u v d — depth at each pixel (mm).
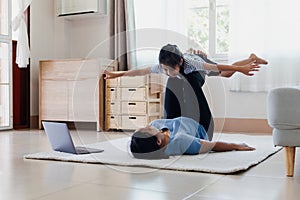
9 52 4184
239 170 1693
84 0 4402
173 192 1337
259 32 3744
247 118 3848
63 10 4535
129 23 4191
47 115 4246
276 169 1769
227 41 4016
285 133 1585
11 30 4211
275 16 3682
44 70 4273
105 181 1509
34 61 4484
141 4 4199
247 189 1377
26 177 1584
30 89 4438
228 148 2295
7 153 2289
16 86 4363
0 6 4148
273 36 3693
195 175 1619
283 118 1571
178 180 1524
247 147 2367
